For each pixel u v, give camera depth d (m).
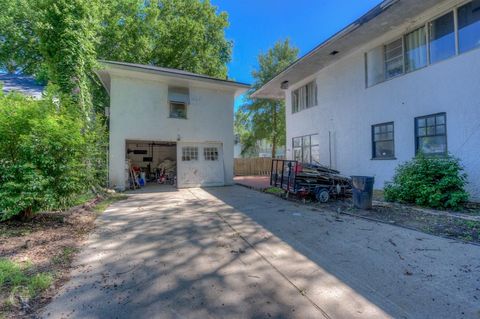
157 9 20.20
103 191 10.34
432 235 4.98
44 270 3.61
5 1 14.48
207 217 6.83
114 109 12.27
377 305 2.80
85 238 5.06
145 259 4.07
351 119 12.22
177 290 3.13
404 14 8.95
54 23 9.81
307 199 9.21
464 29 7.93
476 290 3.04
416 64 9.44
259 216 6.87
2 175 5.32
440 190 7.17
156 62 21.75
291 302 2.87
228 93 14.81
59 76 9.75
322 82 14.16
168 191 12.16
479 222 5.66
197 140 13.95
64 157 6.04
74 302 2.86
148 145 17.89
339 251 4.34
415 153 9.30
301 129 15.98
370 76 11.27
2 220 5.46
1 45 15.88
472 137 7.64
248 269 3.71
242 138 32.56
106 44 18.47
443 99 8.41
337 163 13.06
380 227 5.64
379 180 10.80
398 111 9.95
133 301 2.90
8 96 6.15
